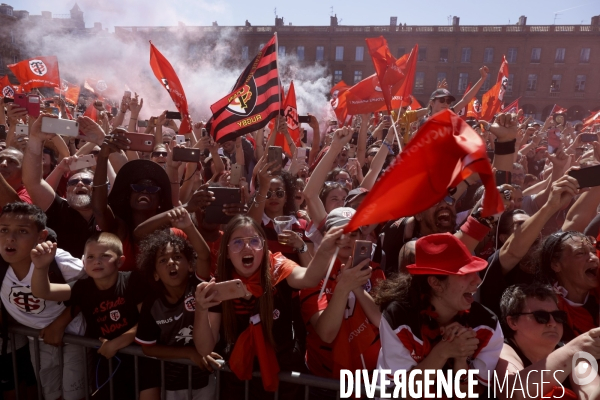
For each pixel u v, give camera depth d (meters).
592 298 2.66
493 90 8.45
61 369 2.79
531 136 7.96
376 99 6.16
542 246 2.72
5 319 2.86
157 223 3.02
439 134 1.68
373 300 2.52
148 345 2.56
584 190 3.12
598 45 43.62
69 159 3.67
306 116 6.54
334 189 3.88
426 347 2.12
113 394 2.69
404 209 1.78
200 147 5.05
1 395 3.00
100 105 6.99
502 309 2.38
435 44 46.22
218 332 2.48
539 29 44.47
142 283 2.73
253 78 4.31
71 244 3.43
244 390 2.50
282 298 2.47
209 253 2.71
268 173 3.30
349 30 46.66
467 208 4.17
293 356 2.49
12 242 2.64
